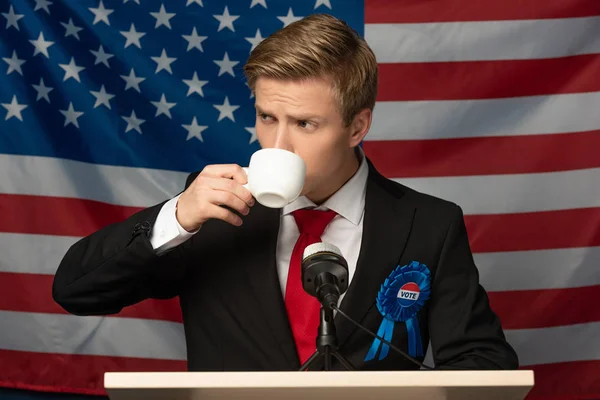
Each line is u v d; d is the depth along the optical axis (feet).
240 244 6.82
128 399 4.12
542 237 10.64
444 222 7.11
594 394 10.55
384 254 6.83
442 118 10.75
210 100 10.78
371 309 6.72
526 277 10.63
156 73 10.74
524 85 10.71
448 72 10.75
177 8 10.82
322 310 5.07
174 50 10.78
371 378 3.79
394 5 10.83
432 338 6.89
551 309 10.58
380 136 10.75
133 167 10.65
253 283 6.63
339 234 6.95
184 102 10.75
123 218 10.62
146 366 10.57
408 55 10.77
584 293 10.58
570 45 10.71
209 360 6.63
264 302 6.55
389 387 3.82
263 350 6.48
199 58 10.80
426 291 6.88
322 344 4.98
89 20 10.69
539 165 10.68
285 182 5.74
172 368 10.58
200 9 10.84
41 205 10.53
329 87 6.22
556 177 10.66
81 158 10.62
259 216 6.91
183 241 6.41
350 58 6.41
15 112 10.60
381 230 6.91
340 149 6.50
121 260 6.42
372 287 6.74
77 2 10.70
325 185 6.81
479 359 6.51
